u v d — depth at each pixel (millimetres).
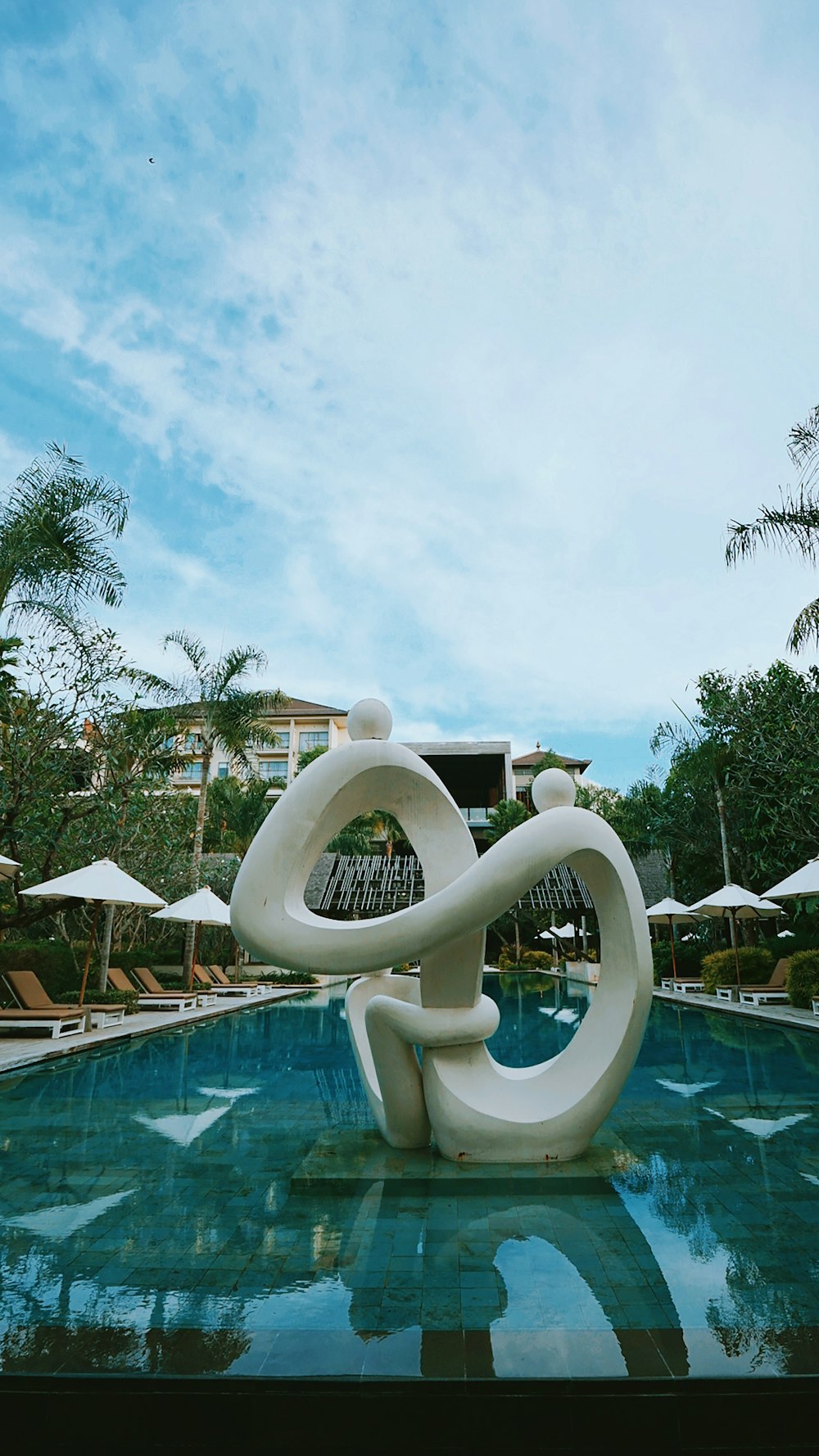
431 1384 2557
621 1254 3723
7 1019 11375
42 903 14922
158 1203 4574
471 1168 5098
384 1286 3379
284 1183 4941
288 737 60906
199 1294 3311
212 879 26203
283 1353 2771
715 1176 4922
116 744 14320
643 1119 6555
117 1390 2576
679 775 23375
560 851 5000
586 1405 2521
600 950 5531
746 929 23672
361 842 35562
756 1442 2496
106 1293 3328
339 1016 16578
